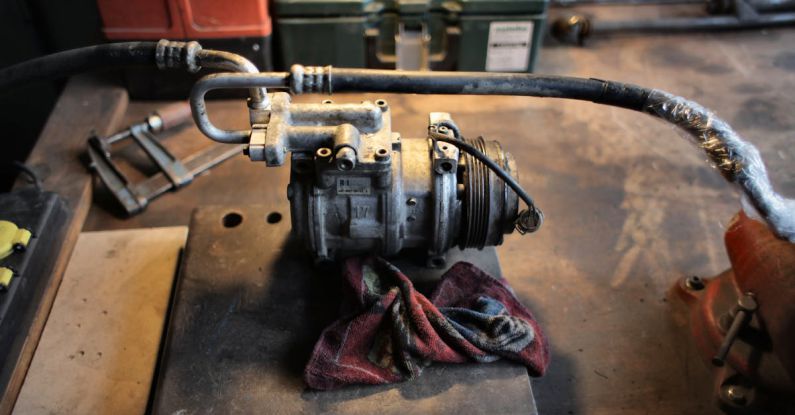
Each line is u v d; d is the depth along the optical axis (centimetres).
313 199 113
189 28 190
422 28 205
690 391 134
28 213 142
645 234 167
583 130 202
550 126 203
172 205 172
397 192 113
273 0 195
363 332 114
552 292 152
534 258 160
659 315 148
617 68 229
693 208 175
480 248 127
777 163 187
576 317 147
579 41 242
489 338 114
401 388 110
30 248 135
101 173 171
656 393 133
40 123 236
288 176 183
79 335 130
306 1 194
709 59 234
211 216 141
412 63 212
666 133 200
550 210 173
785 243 121
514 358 114
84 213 166
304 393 110
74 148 179
